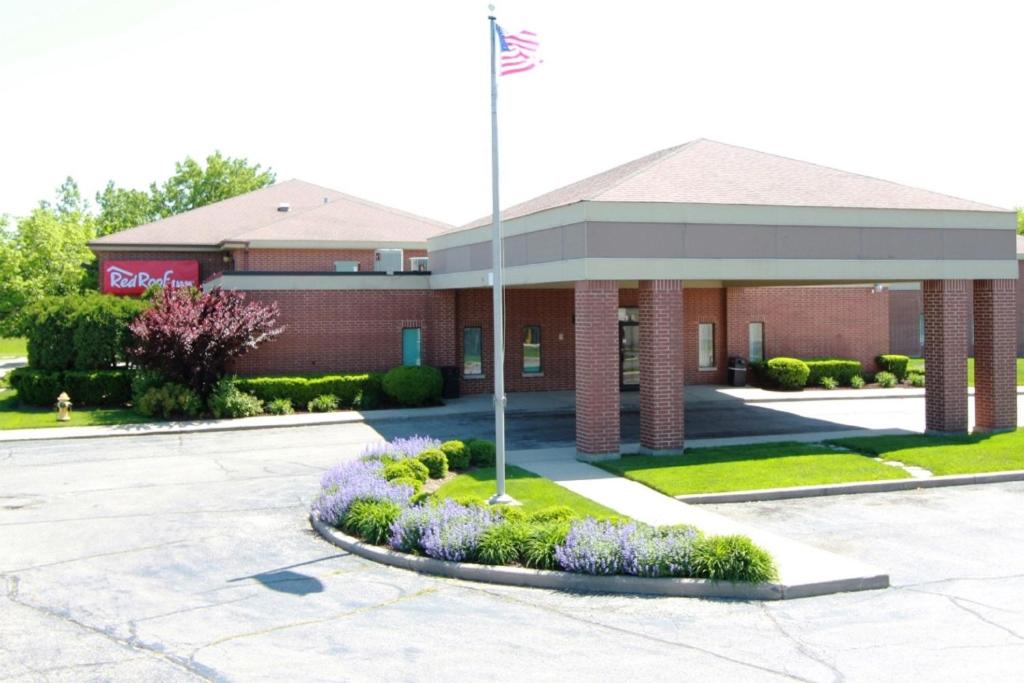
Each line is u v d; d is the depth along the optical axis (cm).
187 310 2831
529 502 1546
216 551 1334
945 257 2202
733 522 1442
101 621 1027
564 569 1171
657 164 2242
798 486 1669
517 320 3341
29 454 2248
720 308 3609
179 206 7662
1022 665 863
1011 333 2272
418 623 1013
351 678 855
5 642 960
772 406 3048
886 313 3819
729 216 2027
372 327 3166
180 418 2806
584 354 1962
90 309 3069
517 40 1546
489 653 916
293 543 1380
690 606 1065
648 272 1973
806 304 3706
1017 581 1146
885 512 1528
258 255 3794
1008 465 1850
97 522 1514
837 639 944
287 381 2941
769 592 1089
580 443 1984
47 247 5634
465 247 2823
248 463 2081
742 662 881
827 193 2191
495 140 1532
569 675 855
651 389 2003
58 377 2997
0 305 5506
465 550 1222
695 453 2009
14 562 1276
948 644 924
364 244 3853
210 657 913
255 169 7906
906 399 3312
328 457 2155
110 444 2402
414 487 1590
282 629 996
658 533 1219
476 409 2919
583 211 1936
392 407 3027
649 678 845
